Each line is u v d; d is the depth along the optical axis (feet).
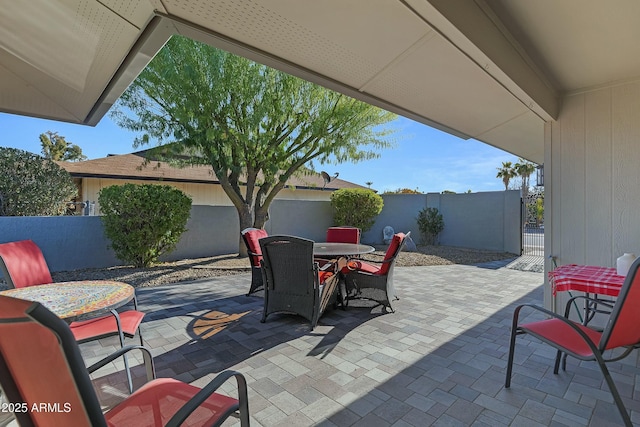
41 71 10.14
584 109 11.94
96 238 24.16
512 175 93.04
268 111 23.73
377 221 42.65
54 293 7.66
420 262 28.43
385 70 8.84
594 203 11.73
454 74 8.99
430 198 40.42
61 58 9.28
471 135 15.06
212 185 41.98
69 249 23.15
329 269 14.61
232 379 8.62
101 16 7.10
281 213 35.78
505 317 13.79
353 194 37.35
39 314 2.84
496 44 8.00
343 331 12.10
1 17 7.82
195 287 18.94
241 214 28.55
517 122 13.15
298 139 26.96
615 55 9.61
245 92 23.20
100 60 9.08
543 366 9.37
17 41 8.75
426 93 10.27
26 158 23.11
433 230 38.81
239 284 19.74
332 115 24.93
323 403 7.51
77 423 3.37
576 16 7.74
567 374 8.92
